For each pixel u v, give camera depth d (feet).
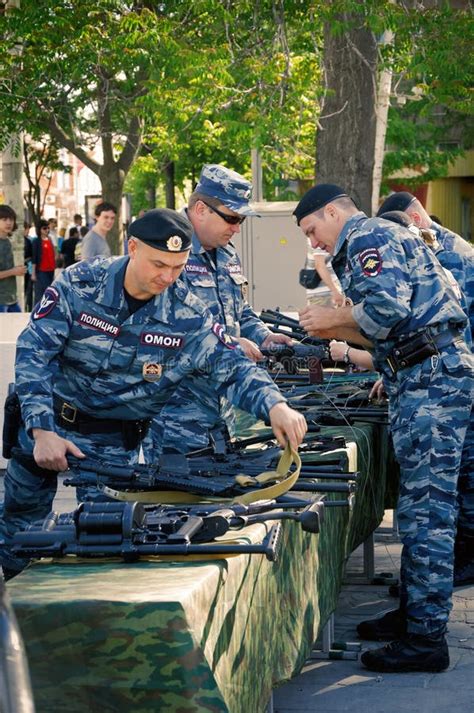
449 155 79.66
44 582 9.96
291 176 77.25
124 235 72.59
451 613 18.54
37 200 105.40
